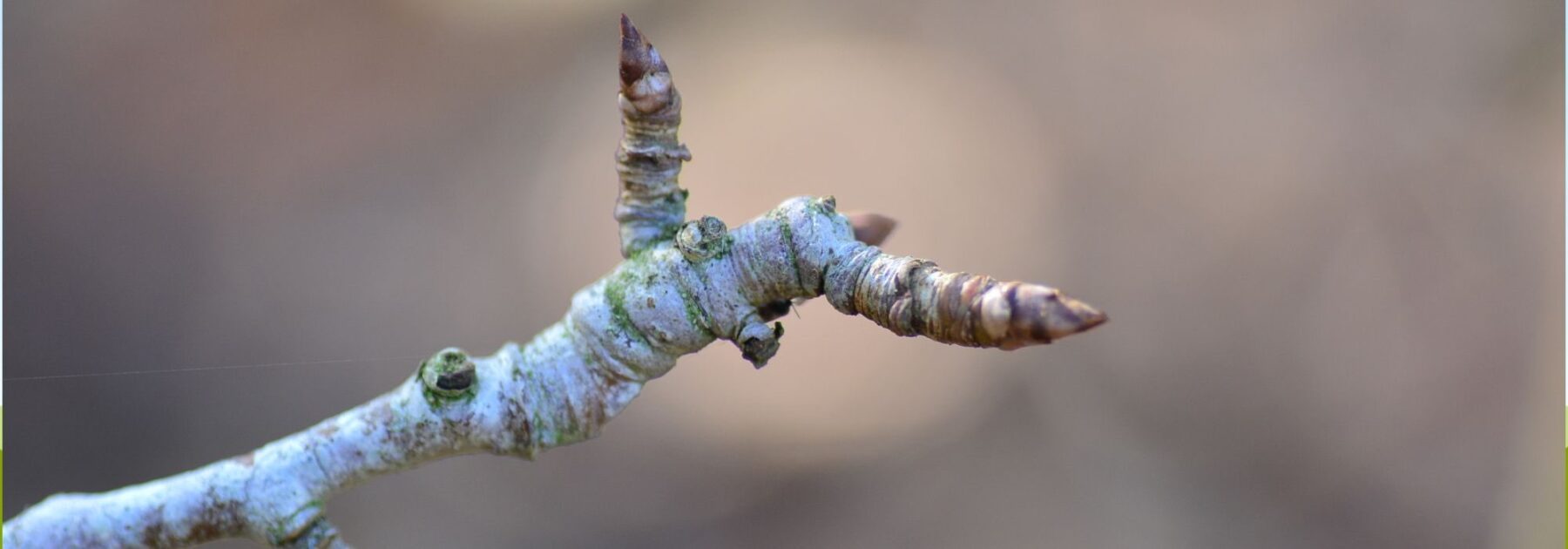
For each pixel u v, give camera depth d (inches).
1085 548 22.4
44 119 24.5
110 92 25.1
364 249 24.9
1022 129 26.0
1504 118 23.7
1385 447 22.8
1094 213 25.1
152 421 22.9
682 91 26.6
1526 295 22.9
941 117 26.2
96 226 24.1
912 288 9.8
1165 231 24.7
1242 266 24.1
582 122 26.4
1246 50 25.6
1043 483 23.1
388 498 22.3
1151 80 25.8
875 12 27.5
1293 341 23.6
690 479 23.3
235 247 24.5
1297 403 23.2
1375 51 24.8
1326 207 24.1
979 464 23.4
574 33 27.3
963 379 24.3
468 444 10.5
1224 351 23.7
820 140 26.1
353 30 26.7
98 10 25.5
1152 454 23.1
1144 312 24.1
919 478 23.3
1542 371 22.4
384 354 24.1
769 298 10.3
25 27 24.8
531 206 25.6
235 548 19.5
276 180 25.2
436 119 26.3
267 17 26.3
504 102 26.6
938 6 27.3
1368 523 22.3
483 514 22.5
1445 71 24.3
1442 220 23.6
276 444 10.5
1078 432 23.5
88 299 23.5
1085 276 24.7
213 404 23.2
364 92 26.3
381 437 10.5
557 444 10.5
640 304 10.4
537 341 10.6
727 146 26.2
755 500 23.0
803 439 23.7
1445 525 22.2
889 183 25.7
